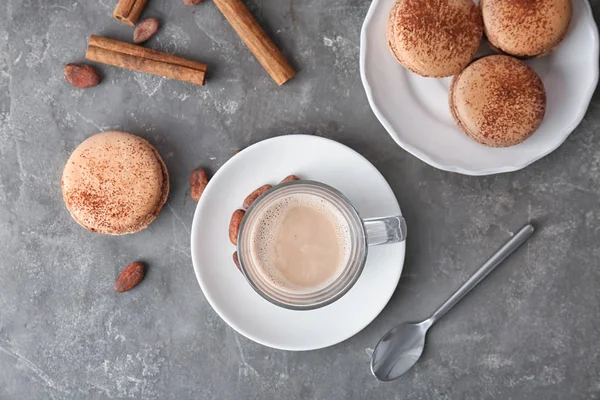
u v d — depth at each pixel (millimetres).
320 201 505
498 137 507
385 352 551
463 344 551
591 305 542
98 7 562
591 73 506
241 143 559
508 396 548
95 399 570
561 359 544
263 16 554
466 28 499
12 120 569
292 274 506
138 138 552
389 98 527
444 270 550
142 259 565
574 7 501
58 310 571
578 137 541
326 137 554
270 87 556
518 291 548
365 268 526
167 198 562
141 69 547
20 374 576
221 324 563
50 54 565
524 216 546
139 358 567
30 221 570
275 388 561
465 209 549
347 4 550
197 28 558
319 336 528
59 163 568
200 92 559
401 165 552
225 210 528
